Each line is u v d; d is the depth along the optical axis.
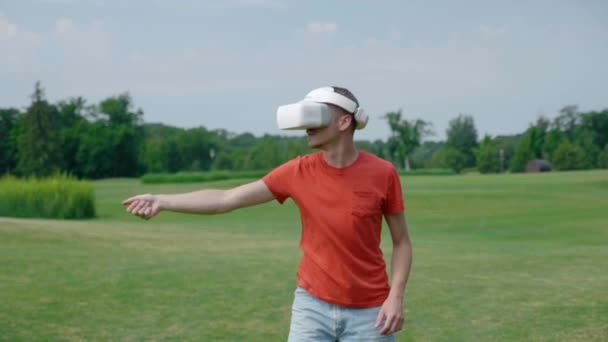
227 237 17.16
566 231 21.88
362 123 3.54
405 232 3.67
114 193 46.03
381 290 3.56
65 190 30.03
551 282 9.77
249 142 141.50
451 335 7.03
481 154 122.19
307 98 3.55
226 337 6.96
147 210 3.49
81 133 119.38
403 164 126.38
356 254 3.51
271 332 7.16
